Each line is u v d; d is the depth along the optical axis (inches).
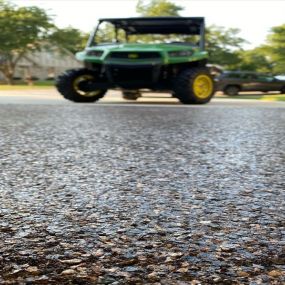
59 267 58.0
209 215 81.2
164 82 422.9
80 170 122.2
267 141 180.4
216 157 143.8
